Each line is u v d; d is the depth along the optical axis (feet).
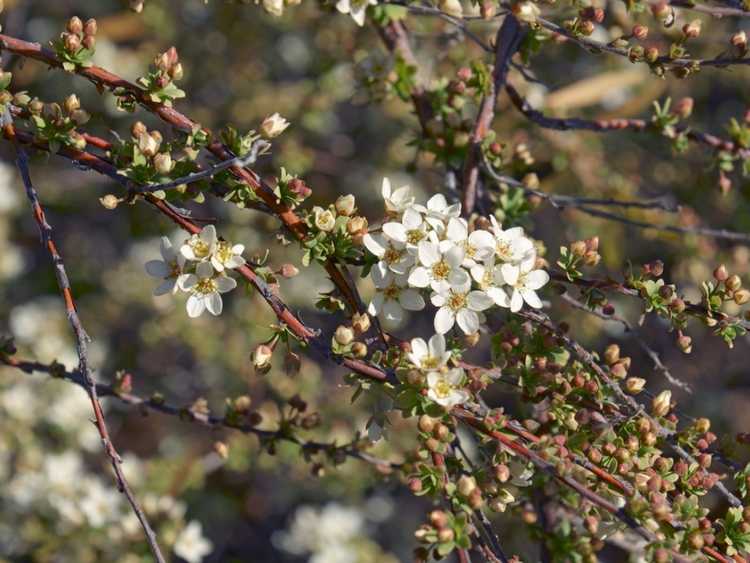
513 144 1.42
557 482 1.16
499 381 1.12
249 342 1.98
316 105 1.87
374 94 1.35
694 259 1.65
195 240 1.07
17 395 1.65
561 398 1.10
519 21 1.18
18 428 1.64
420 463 1.05
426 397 1.04
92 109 2.03
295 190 1.09
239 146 1.09
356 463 1.66
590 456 1.07
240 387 2.10
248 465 1.63
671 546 1.02
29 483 1.56
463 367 1.09
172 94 1.10
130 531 1.49
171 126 1.13
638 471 1.07
